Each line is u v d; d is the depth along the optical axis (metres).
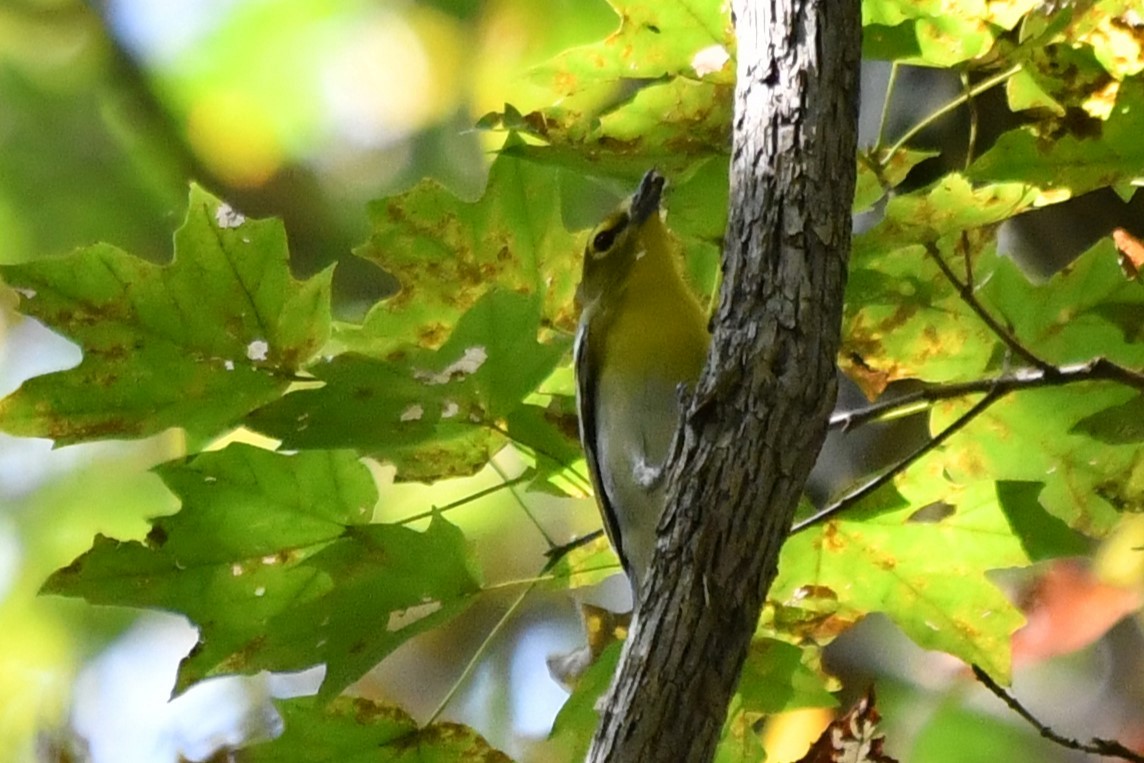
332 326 6.70
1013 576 9.50
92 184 14.39
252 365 6.20
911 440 8.69
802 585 6.94
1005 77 5.95
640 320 7.82
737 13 5.47
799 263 4.99
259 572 6.49
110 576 6.35
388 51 14.89
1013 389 6.04
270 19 14.85
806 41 5.23
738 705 6.97
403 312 6.75
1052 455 6.88
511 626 14.67
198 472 6.31
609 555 7.21
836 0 5.29
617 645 6.71
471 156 14.77
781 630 6.97
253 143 14.71
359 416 5.93
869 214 8.06
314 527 6.46
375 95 14.90
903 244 5.89
